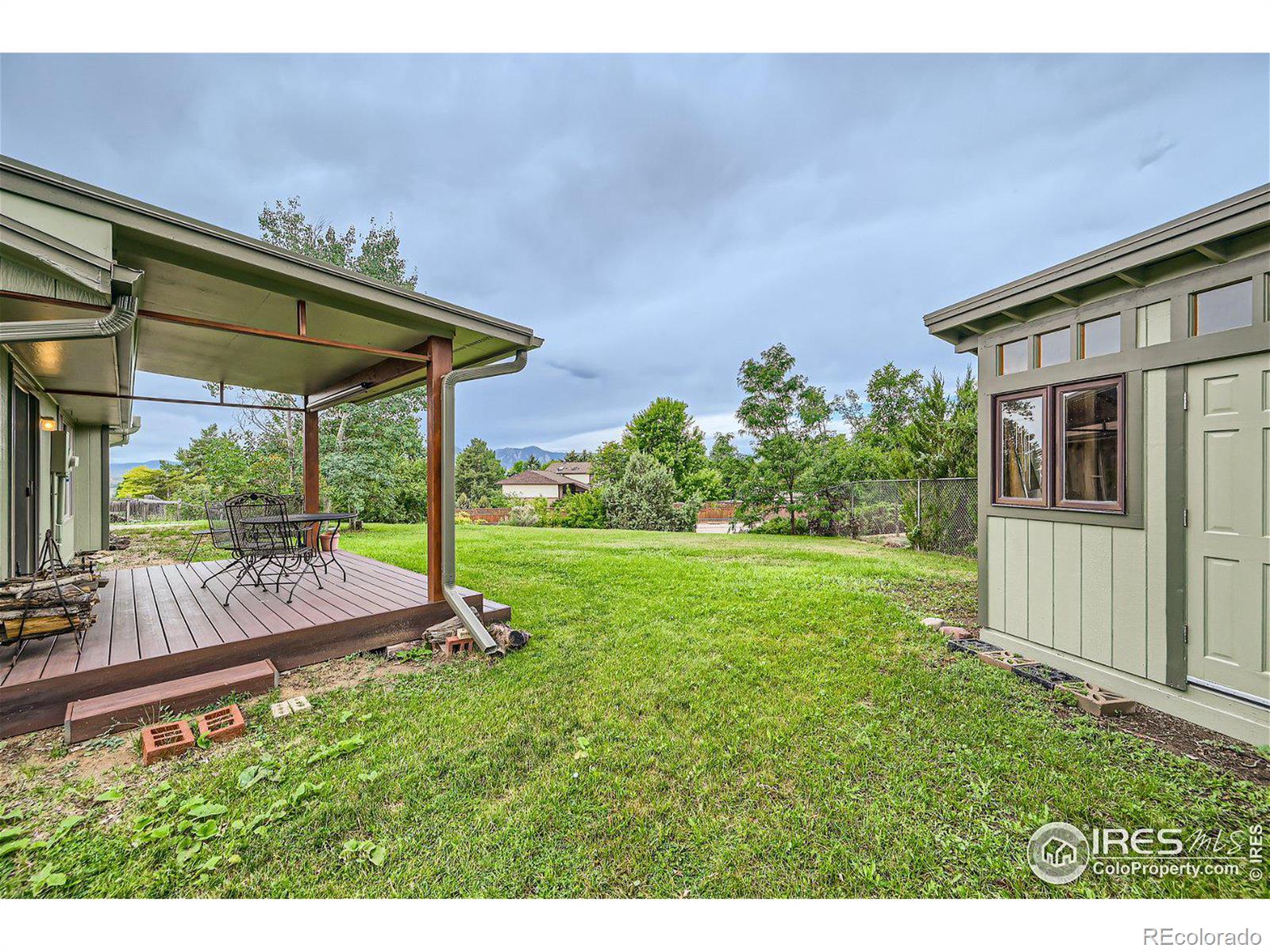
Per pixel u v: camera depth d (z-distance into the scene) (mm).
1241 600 2801
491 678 3541
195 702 2977
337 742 2664
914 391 21516
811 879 1824
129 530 12047
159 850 1898
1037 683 3512
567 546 10906
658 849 1944
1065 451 3717
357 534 13375
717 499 25219
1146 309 3238
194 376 6785
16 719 2650
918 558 9172
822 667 3748
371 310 3982
